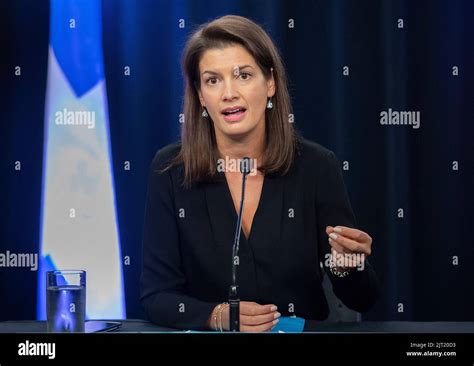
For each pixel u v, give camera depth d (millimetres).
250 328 4164
